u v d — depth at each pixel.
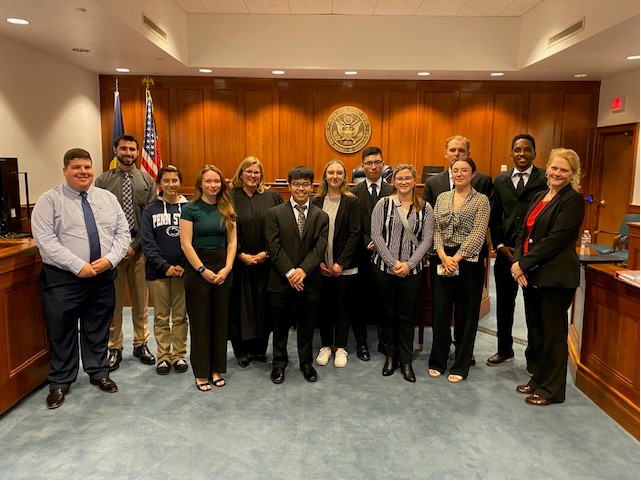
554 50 5.74
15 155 5.39
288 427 2.62
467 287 3.09
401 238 3.14
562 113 7.63
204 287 2.96
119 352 3.48
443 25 6.68
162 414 2.75
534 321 2.99
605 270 2.93
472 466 2.29
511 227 3.35
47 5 4.12
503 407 2.87
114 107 6.98
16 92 5.38
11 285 2.76
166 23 5.85
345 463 2.30
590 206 7.74
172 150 7.60
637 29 4.73
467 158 3.12
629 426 2.60
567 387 3.16
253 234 3.27
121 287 3.44
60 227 2.81
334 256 3.38
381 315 3.35
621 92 7.03
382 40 6.70
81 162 2.80
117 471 2.23
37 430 2.57
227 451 2.39
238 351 3.45
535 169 3.32
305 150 7.68
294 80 7.52
